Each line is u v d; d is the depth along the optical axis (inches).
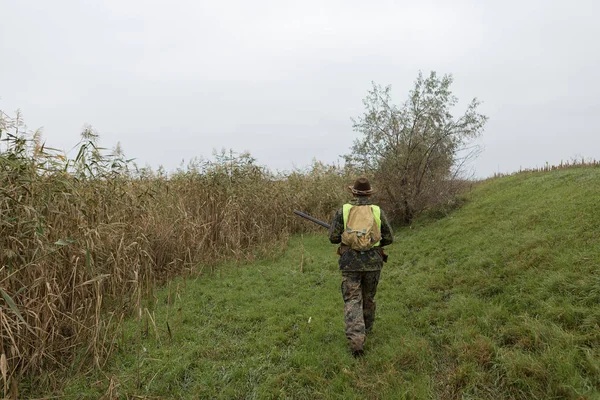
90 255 147.8
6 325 110.3
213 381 124.0
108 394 113.1
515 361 111.5
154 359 131.7
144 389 120.3
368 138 381.7
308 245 336.8
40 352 125.3
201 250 270.2
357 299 136.4
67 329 144.9
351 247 137.8
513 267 178.2
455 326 147.2
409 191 371.2
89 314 146.7
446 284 196.1
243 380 124.5
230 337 159.6
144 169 290.4
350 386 118.5
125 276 178.4
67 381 124.0
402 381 116.9
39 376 123.8
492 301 159.6
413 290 195.8
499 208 307.4
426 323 156.3
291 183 429.4
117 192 209.5
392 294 197.8
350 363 130.1
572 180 311.3
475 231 271.7
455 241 265.7
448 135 363.3
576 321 124.9
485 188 425.1
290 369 128.7
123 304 172.6
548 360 109.6
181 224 266.4
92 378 126.6
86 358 135.3
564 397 98.2
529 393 103.0
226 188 315.0
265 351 143.8
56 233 142.3
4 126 136.0
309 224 400.8
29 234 130.3
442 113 364.2
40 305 127.2
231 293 213.9
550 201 265.7
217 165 326.3
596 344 111.7
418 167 369.4
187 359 138.2
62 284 145.3
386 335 151.3
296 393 117.0
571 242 178.5
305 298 204.8
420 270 229.1
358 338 129.4
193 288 224.1
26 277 131.1
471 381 111.6
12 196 128.4
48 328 134.0
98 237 155.2
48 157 143.5
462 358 123.1
